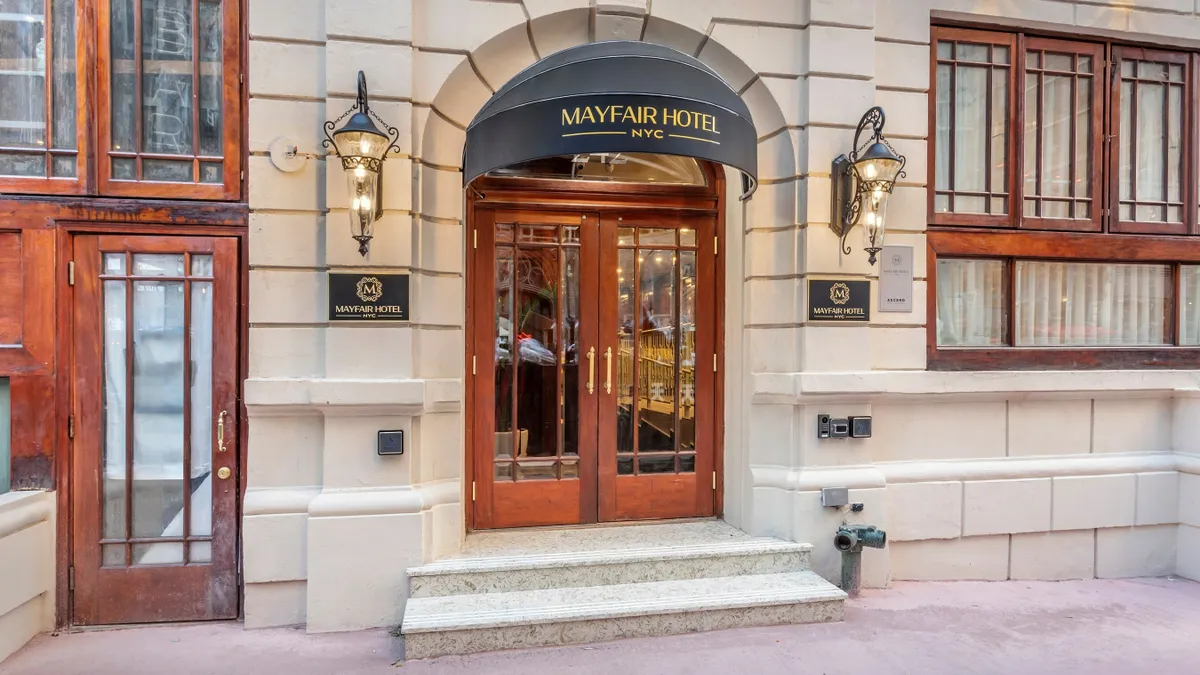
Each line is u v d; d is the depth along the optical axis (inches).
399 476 132.6
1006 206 167.0
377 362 130.6
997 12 161.0
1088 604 149.3
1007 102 167.2
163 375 134.3
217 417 133.9
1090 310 174.9
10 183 127.3
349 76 130.1
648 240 164.9
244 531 129.2
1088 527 166.6
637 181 164.4
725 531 157.1
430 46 135.5
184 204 132.4
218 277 133.6
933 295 161.3
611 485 162.9
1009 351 165.5
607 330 163.2
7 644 117.6
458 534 141.3
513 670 114.0
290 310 131.6
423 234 137.9
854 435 150.8
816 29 148.8
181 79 135.5
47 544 127.3
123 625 131.3
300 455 132.7
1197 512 167.3
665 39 148.4
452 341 142.3
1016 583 161.3
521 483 158.9
